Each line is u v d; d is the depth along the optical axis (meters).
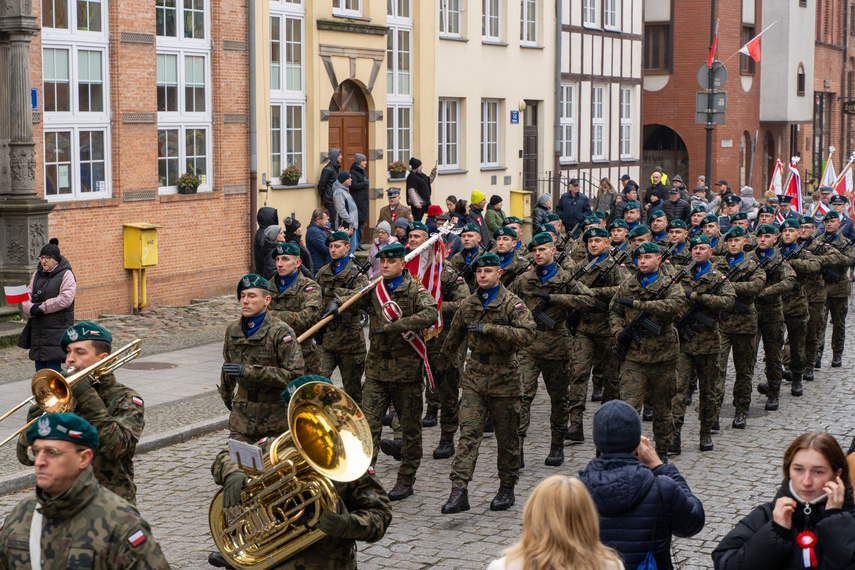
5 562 4.29
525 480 10.18
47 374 5.60
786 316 14.05
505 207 29.27
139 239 18.28
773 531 4.71
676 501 5.25
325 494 5.29
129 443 5.96
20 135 16.09
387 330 9.12
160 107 19.33
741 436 12.00
